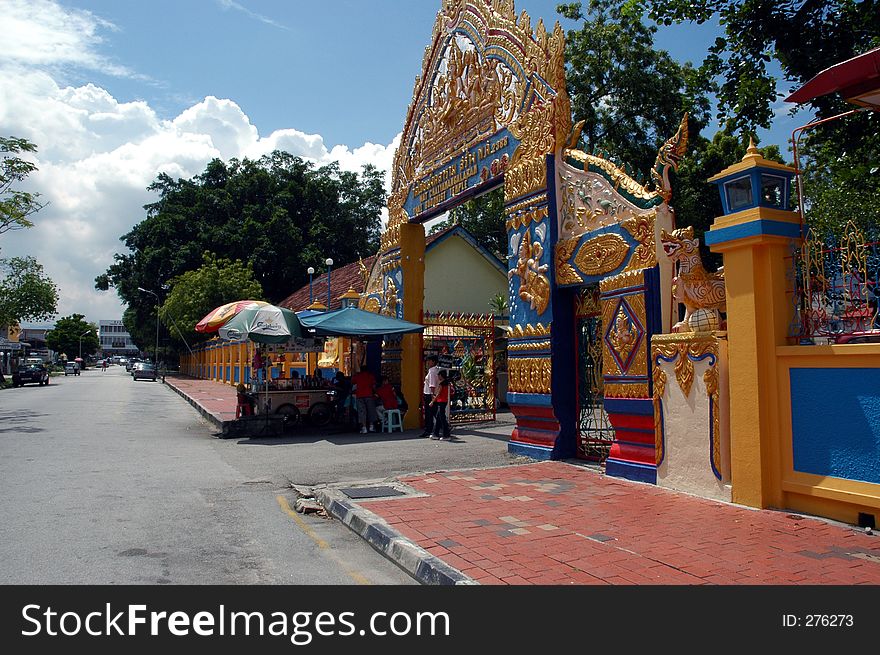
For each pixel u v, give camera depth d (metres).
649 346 8.12
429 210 14.20
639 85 21.88
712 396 7.05
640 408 8.16
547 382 10.02
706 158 20.22
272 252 41.47
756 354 6.46
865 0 9.59
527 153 10.74
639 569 4.82
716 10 10.99
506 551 5.28
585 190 9.56
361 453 11.38
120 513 6.96
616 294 8.66
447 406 13.50
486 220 31.88
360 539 6.14
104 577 4.97
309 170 47.72
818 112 10.45
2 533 6.11
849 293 6.02
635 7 11.51
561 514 6.50
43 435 13.84
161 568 5.20
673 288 7.59
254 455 11.23
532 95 10.73
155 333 56.59
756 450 6.44
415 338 15.36
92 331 113.69
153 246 43.88
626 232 8.67
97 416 18.70
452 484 8.12
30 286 39.09
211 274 37.56
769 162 6.48
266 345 15.53
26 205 20.48
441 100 13.88
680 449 7.49
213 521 6.73
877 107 5.95
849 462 5.72
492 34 11.94
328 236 44.16
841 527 5.68
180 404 24.64
